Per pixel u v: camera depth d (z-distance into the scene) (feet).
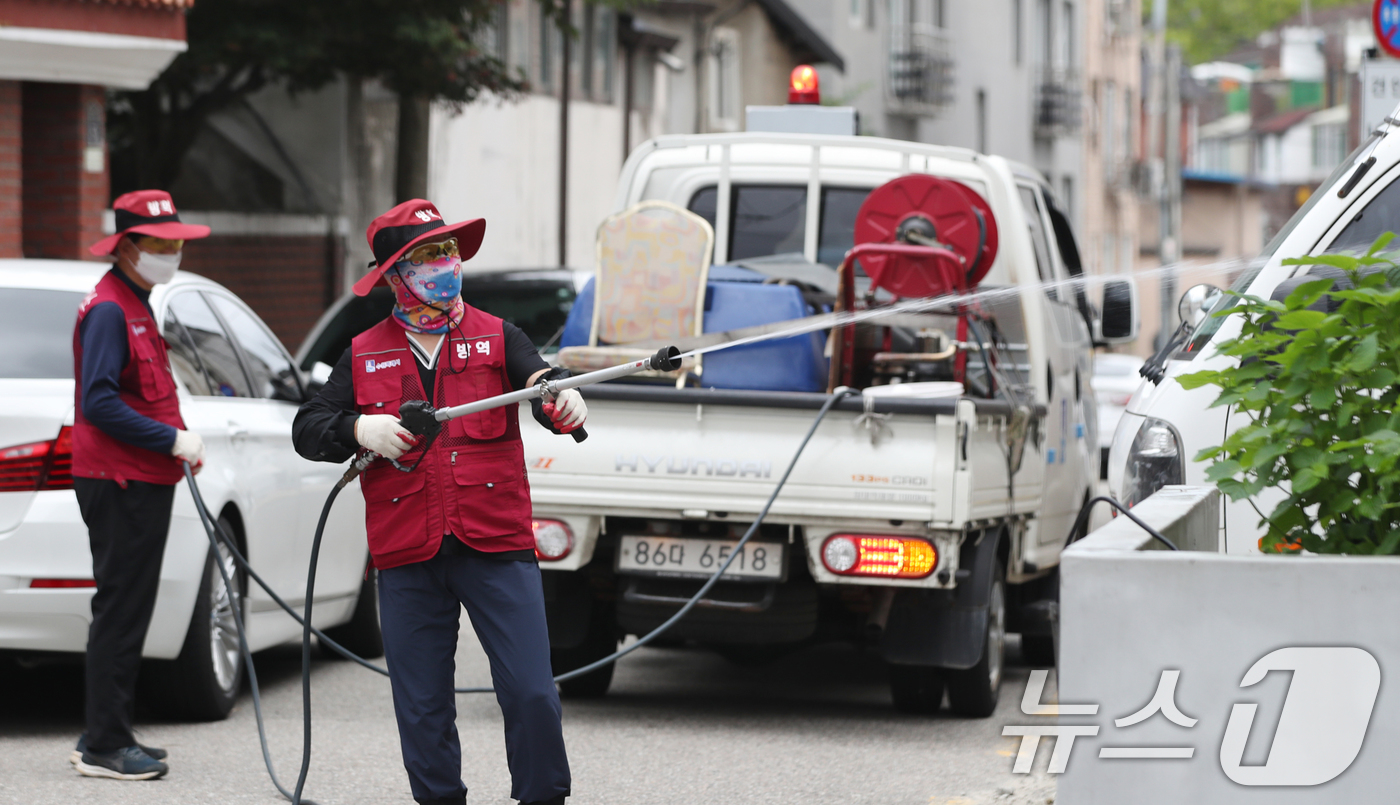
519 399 37.60
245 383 65.10
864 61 339.36
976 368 65.82
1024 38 406.62
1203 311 53.72
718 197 76.84
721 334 60.70
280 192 178.40
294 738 56.39
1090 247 451.53
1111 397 204.03
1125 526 30.99
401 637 39.32
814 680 70.85
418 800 39.81
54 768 51.39
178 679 57.72
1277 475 34.32
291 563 65.57
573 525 58.49
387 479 39.01
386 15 140.97
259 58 139.03
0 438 53.36
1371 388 33.58
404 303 39.01
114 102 158.71
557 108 243.60
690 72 294.87
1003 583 63.67
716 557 58.29
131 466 49.93
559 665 63.16
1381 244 34.17
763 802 47.96
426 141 163.73
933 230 63.36
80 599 53.72
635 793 48.93
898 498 55.62
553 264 243.19
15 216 116.57
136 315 50.52
